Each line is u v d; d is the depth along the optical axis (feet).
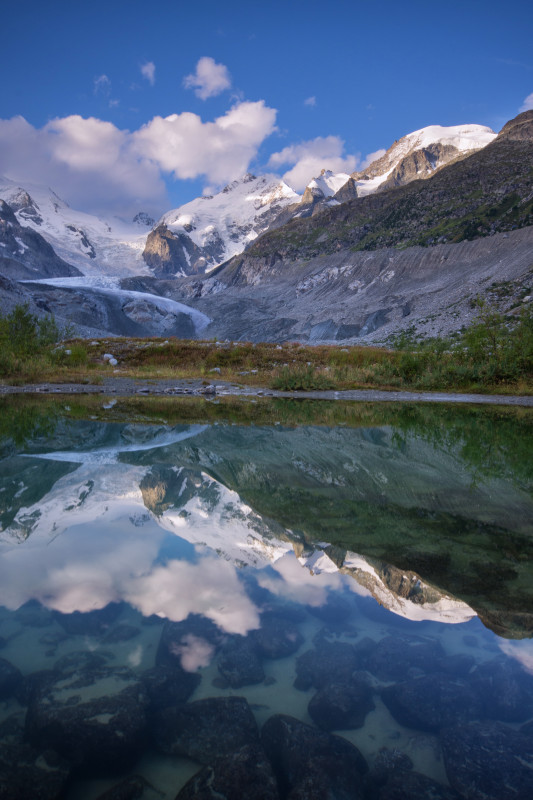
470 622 6.97
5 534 9.28
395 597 7.57
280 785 4.52
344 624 7.25
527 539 9.50
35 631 6.60
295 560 8.63
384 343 313.73
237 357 89.61
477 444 23.26
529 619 6.73
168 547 8.91
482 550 8.82
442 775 4.73
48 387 57.82
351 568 8.35
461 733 5.21
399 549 8.89
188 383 66.54
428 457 19.16
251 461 17.13
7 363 69.00
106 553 8.59
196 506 11.32
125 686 5.68
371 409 42.09
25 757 4.68
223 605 7.43
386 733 5.36
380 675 6.32
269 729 5.28
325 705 5.71
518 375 69.15
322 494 12.81
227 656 6.48
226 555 8.71
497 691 5.81
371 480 14.67
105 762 4.73
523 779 4.56
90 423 28.25
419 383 67.56
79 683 5.63
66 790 4.42
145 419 30.89
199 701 5.67
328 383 64.08
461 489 13.78
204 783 4.49
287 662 6.59
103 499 11.74
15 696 5.52
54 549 8.59
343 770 4.71
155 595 7.43
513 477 15.61
